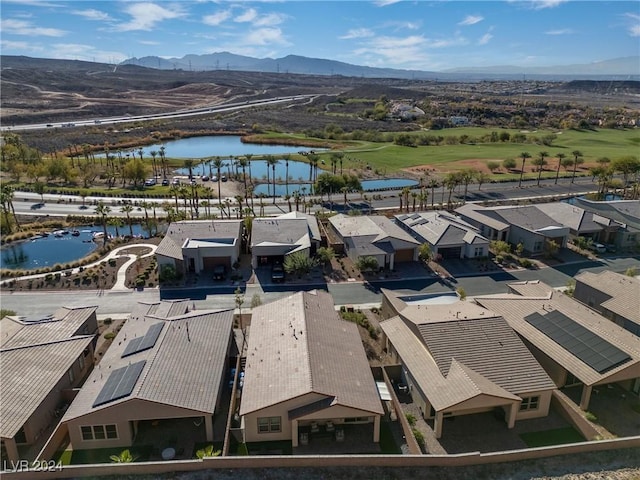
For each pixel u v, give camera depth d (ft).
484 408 115.03
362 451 105.50
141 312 150.30
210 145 613.52
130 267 212.43
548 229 235.61
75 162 442.50
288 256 204.64
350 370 116.47
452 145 589.32
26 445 107.24
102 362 123.75
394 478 92.94
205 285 196.65
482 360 119.24
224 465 94.68
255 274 207.82
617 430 111.55
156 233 260.21
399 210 307.58
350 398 105.81
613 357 119.24
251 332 135.95
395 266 217.56
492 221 253.03
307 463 95.20
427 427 112.78
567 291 186.70
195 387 111.96
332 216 278.05
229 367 135.64
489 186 379.55
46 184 377.30
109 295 187.21
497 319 132.87
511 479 92.84
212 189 369.71
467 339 124.88
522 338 136.15
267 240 217.97
